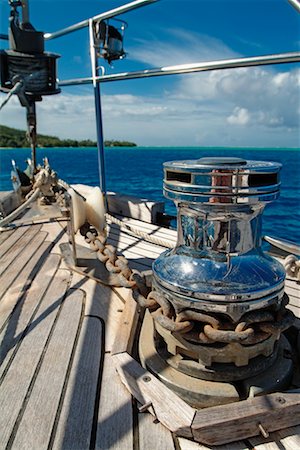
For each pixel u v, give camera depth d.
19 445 1.10
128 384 1.29
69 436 1.12
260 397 1.14
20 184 3.79
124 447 1.08
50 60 3.54
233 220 1.19
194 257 1.26
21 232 3.16
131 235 3.17
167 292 1.25
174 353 1.31
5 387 1.33
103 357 1.50
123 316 1.67
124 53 3.52
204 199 1.16
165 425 1.14
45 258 2.58
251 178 1.13
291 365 1.32
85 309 1.89
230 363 1.25
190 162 1.22
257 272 1.20
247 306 1.15
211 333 1.14
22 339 1.63
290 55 2.13
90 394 1.29
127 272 1.57
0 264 2.49
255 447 1.08
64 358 1.49
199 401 1.21
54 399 1.27
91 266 2.37
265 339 1.22
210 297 1.15
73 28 3.60
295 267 2.16
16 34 3.37
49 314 1.84
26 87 3.48
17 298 2.01
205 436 1.07
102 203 2.29
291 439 1.10
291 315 1.22
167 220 3.67
